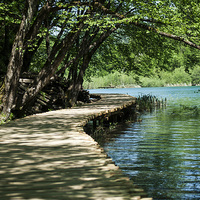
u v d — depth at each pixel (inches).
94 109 651.5
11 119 562.3
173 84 3560.5
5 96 555.8
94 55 1307.8
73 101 834.2
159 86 3565.5
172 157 357.7
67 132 358.9
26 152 247.4
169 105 1146.7
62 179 172.2
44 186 159.3
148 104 1088.2
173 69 3432.6
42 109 766.5
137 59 1191.6
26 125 421.1
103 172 186.1
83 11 732.7
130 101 864.9
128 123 703.1
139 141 469.7
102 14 725.3
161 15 624.1
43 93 754.2
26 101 594.9
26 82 719.1
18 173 185.6
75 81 848.3
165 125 647.1
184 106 1067.9
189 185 255.4
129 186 158.4
